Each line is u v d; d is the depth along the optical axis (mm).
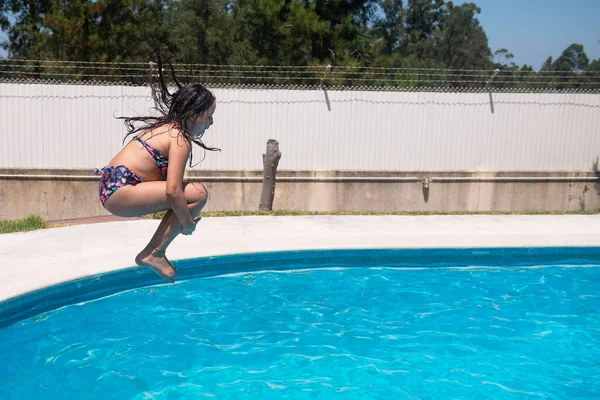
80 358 5254
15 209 10508
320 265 7938
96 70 16406
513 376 5102
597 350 5668
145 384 4820
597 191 11656
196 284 7215
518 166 11586
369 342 5758
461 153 11445
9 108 10375
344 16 19578
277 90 10914
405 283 7523
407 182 11305
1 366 5043
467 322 6312
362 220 9922
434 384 4926
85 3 16297
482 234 8961
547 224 9867
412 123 11266
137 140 3668
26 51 19031
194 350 5496
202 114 3701
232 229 8938
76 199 10617
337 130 11148
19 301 5699
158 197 3562
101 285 6586
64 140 10578
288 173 11062
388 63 19969
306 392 4746
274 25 18141
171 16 26391
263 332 5945
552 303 6938
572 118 11531
